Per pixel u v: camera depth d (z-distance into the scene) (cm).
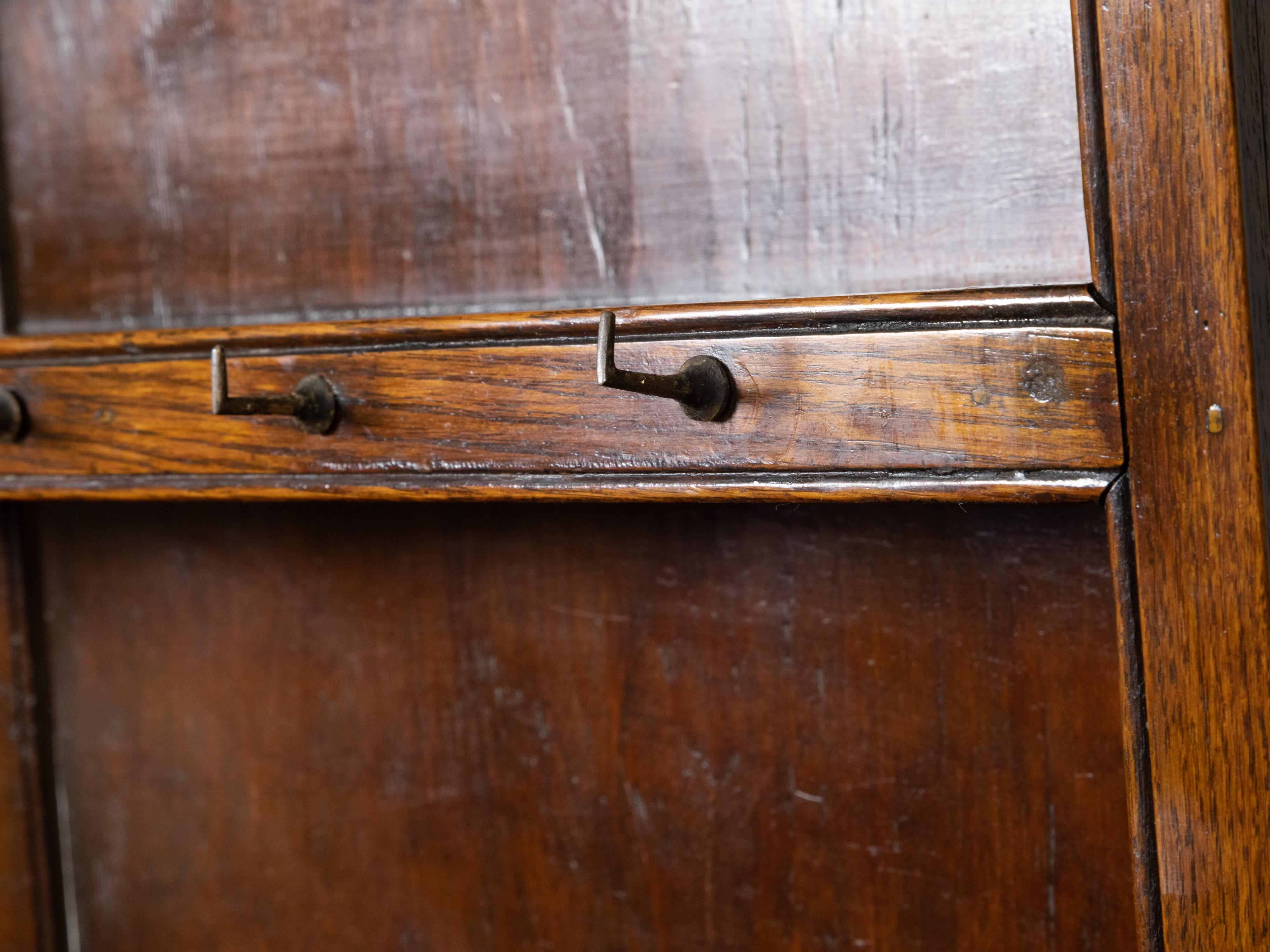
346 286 74
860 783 69
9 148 81
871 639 69
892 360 59
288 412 66
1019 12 62
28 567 84
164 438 72
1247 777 56
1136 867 57
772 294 66
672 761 73
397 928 79
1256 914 56
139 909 84
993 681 67
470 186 71
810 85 65
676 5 67
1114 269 56
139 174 78
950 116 63
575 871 75
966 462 58
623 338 63
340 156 74
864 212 64
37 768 84
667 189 67
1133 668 57
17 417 75
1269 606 55
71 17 79
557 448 64
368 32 73
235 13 75
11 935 84
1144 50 56
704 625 72
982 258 62
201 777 83
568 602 74
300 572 80
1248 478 55
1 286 81
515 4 70
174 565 83
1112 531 57
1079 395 57
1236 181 55
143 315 78
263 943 82
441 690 77
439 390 66
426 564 77
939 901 68
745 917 72
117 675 84
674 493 62
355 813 79
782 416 61
